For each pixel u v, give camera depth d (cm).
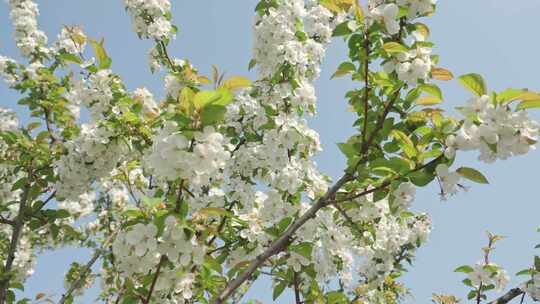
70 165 583
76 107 809
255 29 633
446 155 328
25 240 798
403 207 359
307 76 645
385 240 714
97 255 604
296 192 571
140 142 571
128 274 316
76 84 597
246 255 534
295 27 659
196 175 275
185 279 344
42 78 695
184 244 289
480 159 324
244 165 618
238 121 634
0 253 766
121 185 782
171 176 271
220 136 270
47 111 693
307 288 528
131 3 728
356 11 388
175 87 565
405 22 400
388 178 358
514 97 313
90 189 644
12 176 753
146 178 680
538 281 457
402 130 398
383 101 418
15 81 736
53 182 633
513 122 311
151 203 270
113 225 771
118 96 595
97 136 561
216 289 491
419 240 809
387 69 385
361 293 707
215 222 546
